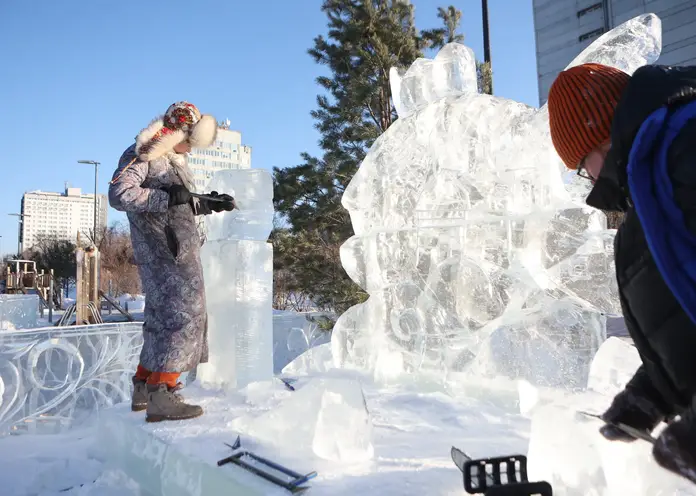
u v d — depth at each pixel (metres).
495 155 2.69
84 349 3.62
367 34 8.34
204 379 2.94
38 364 3.38
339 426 1.76
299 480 1.54
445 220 2.82
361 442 1.74
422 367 2.89
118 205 2.28
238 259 2.81
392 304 3.03
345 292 7.54
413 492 1.46
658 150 0.93
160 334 2.33
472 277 2.71
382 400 2.58
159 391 2.29
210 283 2.92
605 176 1.11
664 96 0.94
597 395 2.29
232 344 2.78
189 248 2.44
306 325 6.65
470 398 2.59
